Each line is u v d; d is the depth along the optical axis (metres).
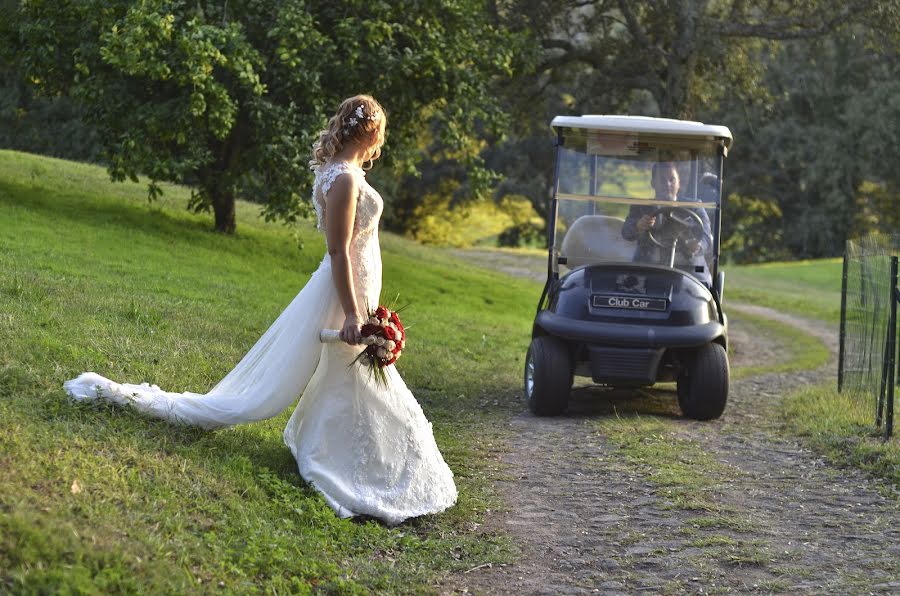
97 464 4.11
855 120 38.47
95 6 13.12
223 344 7.46
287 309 4.79
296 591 3.76
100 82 13.46
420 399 8.18
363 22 14.00
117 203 15.90
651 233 8.45
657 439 7.11
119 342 6.38
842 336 9.86
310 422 4.76
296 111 14.32
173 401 4.84
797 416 8.34
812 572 4.34
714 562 4.45
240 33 13.40
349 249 4.58
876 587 4.16
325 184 4.53
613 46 19.52
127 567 3.42
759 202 43.28
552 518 5.08
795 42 33.16
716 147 8.35
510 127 21.69
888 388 7.25
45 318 6.43
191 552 3.72
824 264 34.91
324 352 4.70
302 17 13.56
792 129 39.88
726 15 19.27
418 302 15.06
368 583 3.99
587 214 8.49
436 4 15.08
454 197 40.75
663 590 4.11
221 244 14.66
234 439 4.97
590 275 8.13
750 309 22.14
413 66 14.56
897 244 8.22
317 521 4.40
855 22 17.83
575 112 20.73
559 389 7.78
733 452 6.86
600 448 6.75
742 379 11.45
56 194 15.35
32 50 13.60
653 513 5.21
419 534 4.66
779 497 5.64
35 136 28.62
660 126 8.27
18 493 3.61
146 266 11.12
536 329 8.07
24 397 4.62
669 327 7.80
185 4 13.54
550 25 19.19
